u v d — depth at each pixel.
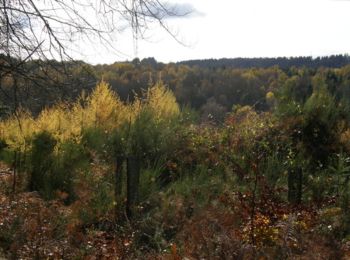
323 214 6.61
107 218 7.68
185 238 6.00
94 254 6.00
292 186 7.85
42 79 4.54
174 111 13.68
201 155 10.60
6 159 10.41
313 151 10.80
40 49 4.48
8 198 8.13
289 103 11.95
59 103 4.71
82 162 10.16
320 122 11.16
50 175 9.65
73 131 11.29
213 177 9.44
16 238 6.13
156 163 10.67
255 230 5.69
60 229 6.74
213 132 12.02
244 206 6.47
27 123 10.29
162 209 7.74
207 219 5.93
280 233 5.34
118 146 11.21
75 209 7.66
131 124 11.78
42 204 7.96
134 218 7.43
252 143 10.73
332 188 8.72
